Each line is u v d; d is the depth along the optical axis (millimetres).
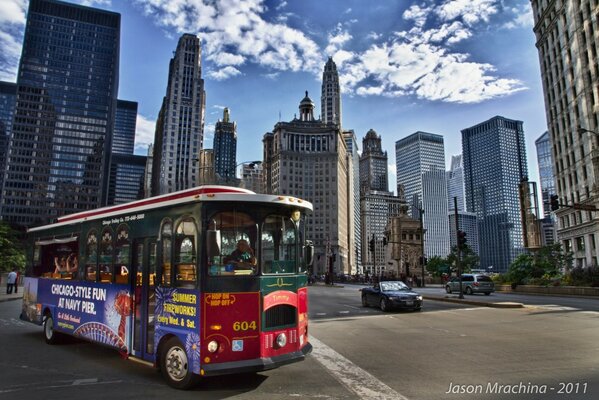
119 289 8664
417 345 10602
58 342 11203
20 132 145000
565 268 53781
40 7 154750
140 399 6352
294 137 151500
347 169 182625
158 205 7828
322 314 18344
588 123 58875
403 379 7352
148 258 7965
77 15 159625
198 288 6641
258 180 131500
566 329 12828
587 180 59406
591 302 24359
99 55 160500
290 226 7684
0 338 12336
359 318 16688
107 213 9461
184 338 6758
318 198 147875
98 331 9234
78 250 10477
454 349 9984
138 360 7797
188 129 134625
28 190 142500
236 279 6832
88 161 151250
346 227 171500
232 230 7004
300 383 7164
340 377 7539
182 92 136375
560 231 67875
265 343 6875
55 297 11273
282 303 7223
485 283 33125
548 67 72625
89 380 7523
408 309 19500
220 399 6324
